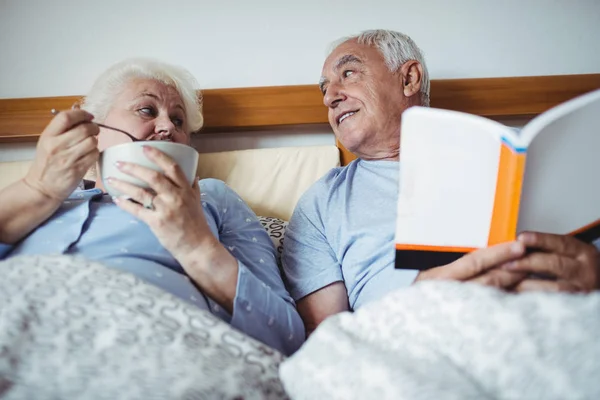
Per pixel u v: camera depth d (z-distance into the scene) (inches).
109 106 42.4
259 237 43.3
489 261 27.8
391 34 50.7
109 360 22.4
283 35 62.5
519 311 21.9
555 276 28.8
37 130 55.9
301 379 24.3
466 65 63.9
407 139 28.0
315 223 46.4
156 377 21.5
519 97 60.0
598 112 27.3
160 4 60.9
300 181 55.5
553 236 27.7
